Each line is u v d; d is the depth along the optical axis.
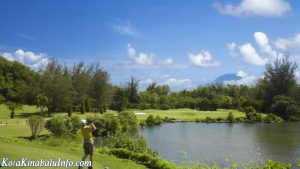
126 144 32.78
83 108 110.56
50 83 106.06
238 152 52.09
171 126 95.12
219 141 64.19
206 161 44.22
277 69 139.38
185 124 101.62
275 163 20.56
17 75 143.12
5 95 130.88
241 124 102.50
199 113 126.94
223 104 149.62
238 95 174.38
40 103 97.56
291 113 121.12
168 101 153.75
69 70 127.00
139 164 24.16
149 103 149.12
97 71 127.81
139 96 148.00
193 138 68.62
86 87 122.81
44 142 31.98
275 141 64.31
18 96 119.88
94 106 124.88
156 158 24.53
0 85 131.50
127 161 24.53
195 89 178.88
